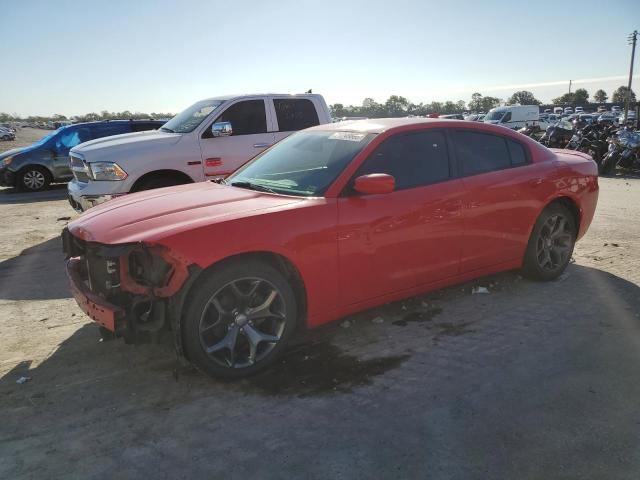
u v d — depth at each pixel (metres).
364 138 4.00
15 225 8.52
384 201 3.77
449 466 2.47
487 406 2.97
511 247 4.63
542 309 4.38
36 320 4.36
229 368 3.26
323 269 3.52
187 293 3.08
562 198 4.96
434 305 4.51
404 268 3.92
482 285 4.95
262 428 2.81
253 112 7.97
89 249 3.33
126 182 6.88
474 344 3.77
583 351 3.61
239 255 3.24
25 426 2.86
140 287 3.08
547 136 18.30
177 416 2.94
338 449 2.62
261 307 3.35
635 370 3.34
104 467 2.52
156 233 3.06
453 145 4.32
